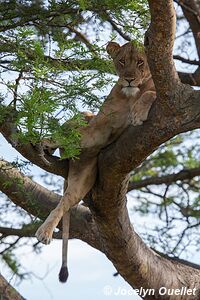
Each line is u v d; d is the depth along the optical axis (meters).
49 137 9.69
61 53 10.48
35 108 9.35
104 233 12.78
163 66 10.21
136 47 12.05
